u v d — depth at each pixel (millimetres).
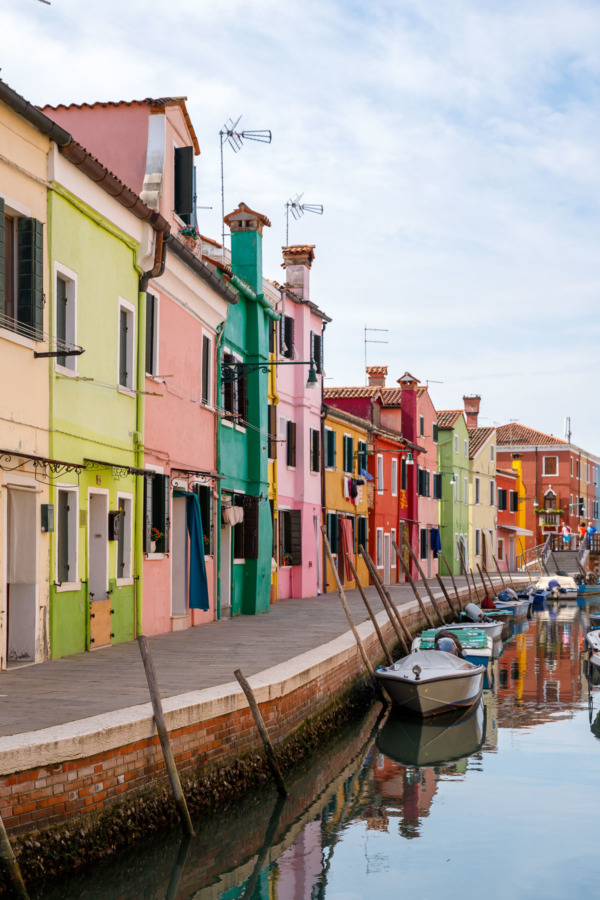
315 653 14789
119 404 15391
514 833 10617
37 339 12406
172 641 16062
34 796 7621
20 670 11898
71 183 13383
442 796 12078
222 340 21312
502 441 71062
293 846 10109
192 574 18547
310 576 30391
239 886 9008
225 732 10375
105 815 8352
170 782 9219
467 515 54781
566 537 62688
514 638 31469
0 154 11695
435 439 49281
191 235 19156
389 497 41500
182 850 9117
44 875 7629
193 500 18562
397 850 10023
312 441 30969
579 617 40219
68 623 13430
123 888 8422
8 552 12328
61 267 13211
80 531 13883
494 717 17453
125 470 15289
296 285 29781
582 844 10266
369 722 16766
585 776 13133
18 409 12047
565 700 19344
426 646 20812
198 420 19656
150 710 9234
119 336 15438
